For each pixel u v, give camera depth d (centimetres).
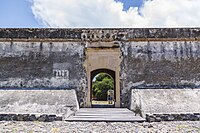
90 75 1678
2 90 1553
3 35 1730
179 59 1697
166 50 1708
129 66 1678
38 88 1641
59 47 1716
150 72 1669
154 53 1700
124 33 1711
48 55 1705
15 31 1736
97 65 1688
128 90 1645
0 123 1045
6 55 1708
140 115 1249
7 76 1675
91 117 1178
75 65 1686
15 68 1688
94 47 1702
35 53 1709
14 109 1261
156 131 830
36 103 1331
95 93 3281
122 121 1094
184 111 1234
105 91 3194
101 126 944
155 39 1716
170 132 812
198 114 1160
